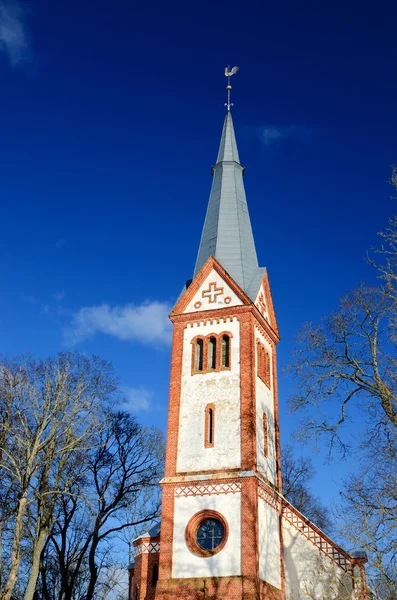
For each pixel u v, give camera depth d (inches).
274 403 1786.4
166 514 1502.2
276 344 1914.4
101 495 2004.2
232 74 2311.8
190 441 1577.3
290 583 1536.7
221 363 1665.8
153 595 1572.3
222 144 2154.3
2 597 1387.8
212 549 1435.8
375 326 1409.9
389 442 1232.2
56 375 1635.1
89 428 1704.0
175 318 1764.3
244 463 1507.1
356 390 1429.6
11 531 1610.5
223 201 1984.5
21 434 1571.1
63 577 1855.3
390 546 1077.1
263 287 1851.6
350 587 1446.9
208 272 1804.9
